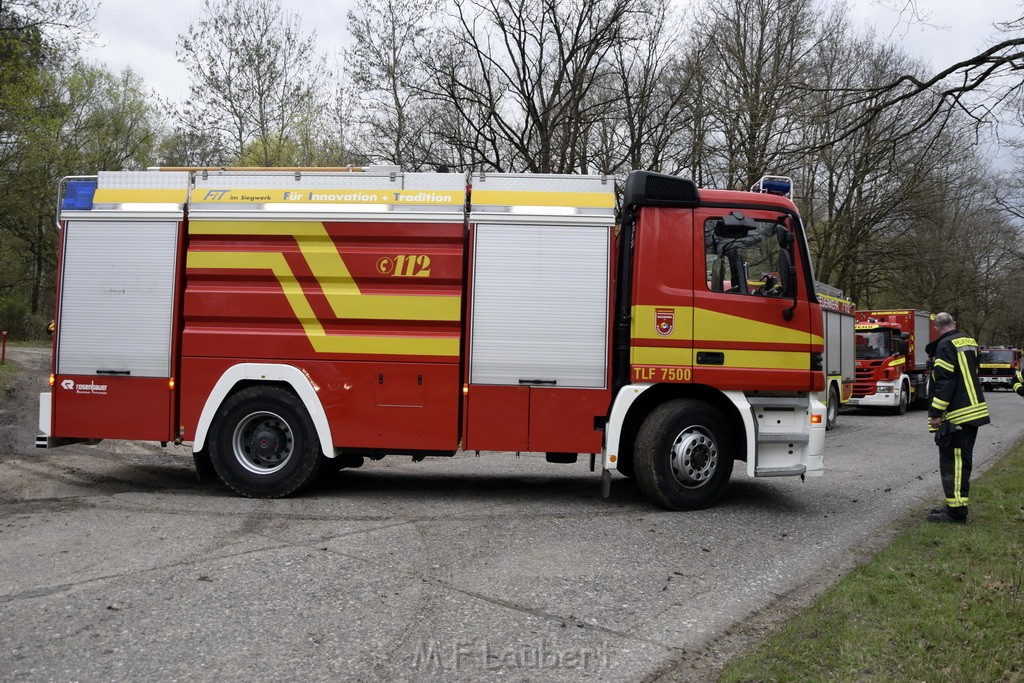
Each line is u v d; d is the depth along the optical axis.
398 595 4.57
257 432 7.13
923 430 16.36
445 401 6.93
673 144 21.39
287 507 6.78
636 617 4.32
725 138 20.89
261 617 4.19
